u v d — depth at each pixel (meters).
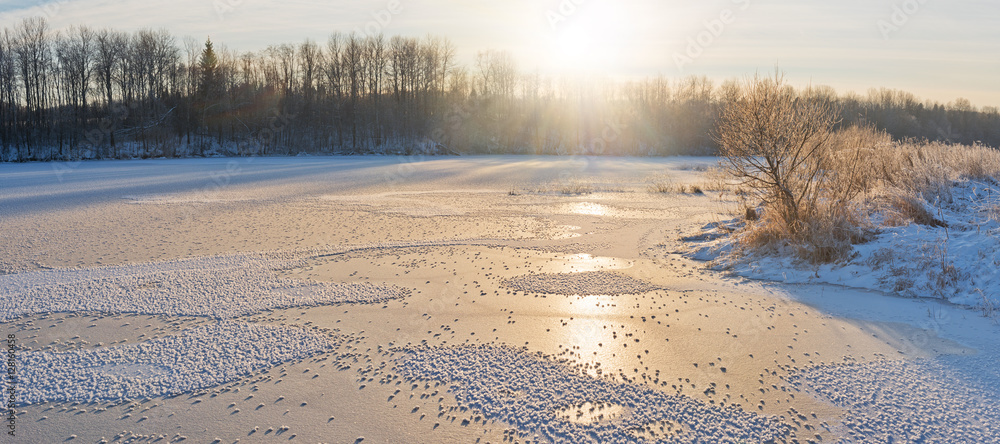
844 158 12.06
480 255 10.21
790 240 9.59
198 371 5.08
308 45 66.25
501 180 28.56
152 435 4.01
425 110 71.12
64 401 4.50
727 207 17.31
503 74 82.94
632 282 8.28
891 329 6.16
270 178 28.72
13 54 50.94
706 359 5.38
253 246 10.87
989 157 14.41
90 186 23.77
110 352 5.48
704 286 8.10
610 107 81.44
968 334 5.93
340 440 3.97
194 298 7.32
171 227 13.09
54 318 6.50
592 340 5.91
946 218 9.94
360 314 6.75
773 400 4.54
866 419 4.21
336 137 66.88
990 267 7.49
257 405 4.46
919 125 56.25
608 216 15.38
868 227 9.70
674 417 4.27
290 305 7.07
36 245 10.80
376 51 66.06
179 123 61.06
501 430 4.11
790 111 10.40
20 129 53.47
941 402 4.44
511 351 5.59
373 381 4.91
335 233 12.42
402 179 28.66
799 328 6.24
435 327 6.30
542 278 8.48
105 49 56.78
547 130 79.12
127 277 8.37
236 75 65.62
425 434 4.05
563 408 4.43
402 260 9.77
